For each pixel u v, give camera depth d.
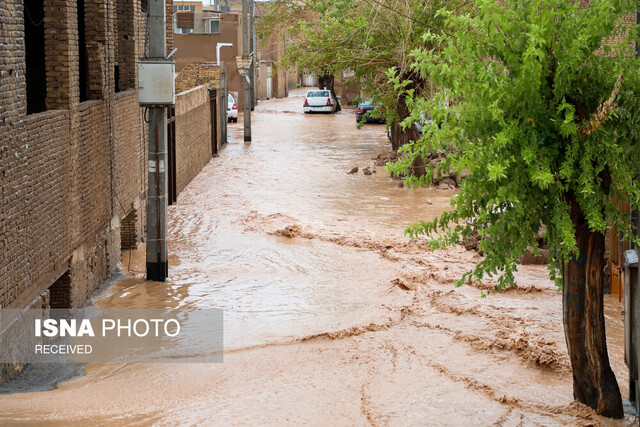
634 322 7.68
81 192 11.83
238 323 11.15
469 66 7.49
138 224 16.12
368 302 12.07
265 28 39.28
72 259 11.43
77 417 7.65
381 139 36.34
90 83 12.90
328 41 24.05
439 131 7.52
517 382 8.91
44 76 14.72
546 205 7.72
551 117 7.40
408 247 15.23
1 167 8.45
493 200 7.61
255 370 9.29
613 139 7.30
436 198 21.12
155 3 13.39
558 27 7.41
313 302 12.09
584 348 7.96
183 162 22.58
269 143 34.69
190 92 23.73
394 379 8.96
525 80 7.14
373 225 17.52
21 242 9.14
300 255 15.02
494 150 7.28
